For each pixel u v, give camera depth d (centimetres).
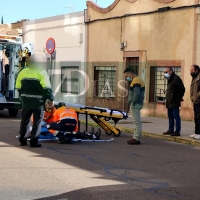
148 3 1900
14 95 1789
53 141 1163
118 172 823
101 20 2188
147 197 664
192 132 1373
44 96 1039
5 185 708
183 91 1275
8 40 1792
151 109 1877
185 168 886
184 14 1730
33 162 883
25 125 1052
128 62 2041
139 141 1179
